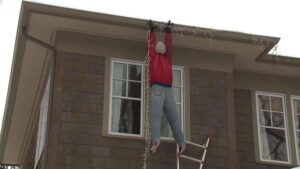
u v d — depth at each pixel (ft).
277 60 44.09
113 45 40.29
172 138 39.17
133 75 40.14
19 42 41.06
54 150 36.47
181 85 40.86
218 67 42.11
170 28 38.99
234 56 42.73
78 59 39.19
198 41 40.93
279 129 44.60
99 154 37.19
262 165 42.80
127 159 37.63
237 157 42.39
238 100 44.68
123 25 38.73
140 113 39.32
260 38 40.88
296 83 46.57
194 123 39.99
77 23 38.63
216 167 39.09
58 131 36.99
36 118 52.01
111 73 39.58
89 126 37.73
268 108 45.16
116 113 38.86
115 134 38.01
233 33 40.40
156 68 37.70
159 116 36.70
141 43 40.93
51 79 38.19
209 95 41.09
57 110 37.47
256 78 45.83
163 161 38.27
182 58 41.55
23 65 45.21
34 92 50.83
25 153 61.26
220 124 40.45
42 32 39.75
